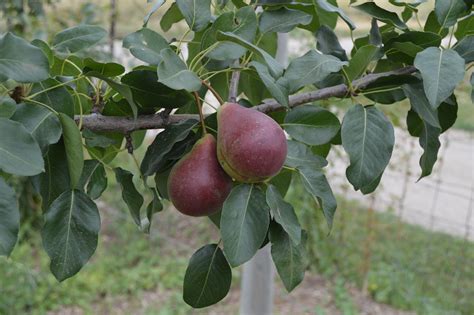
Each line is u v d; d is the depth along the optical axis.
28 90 0.85
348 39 2.78
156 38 0.89
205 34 0.91
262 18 1.02
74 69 0.96
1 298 2.48
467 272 2.86
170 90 0.89
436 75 0.84
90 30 0.95
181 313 2.61
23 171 0.74
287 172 0.98
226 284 0.94
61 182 0.86
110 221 3.44
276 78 0.82
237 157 0.83
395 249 3.00
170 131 0.89
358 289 2.82
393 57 1.00
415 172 3.60
